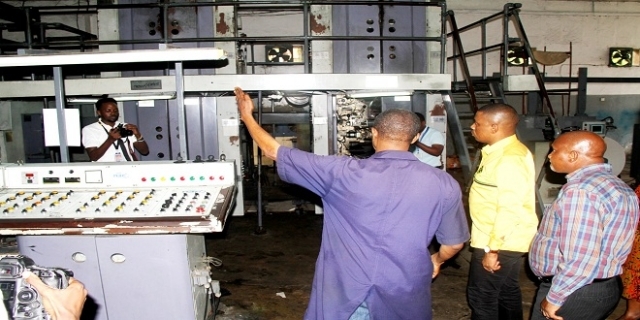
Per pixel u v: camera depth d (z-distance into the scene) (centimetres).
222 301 322
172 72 462
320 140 484
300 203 590
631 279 251
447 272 373
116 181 248
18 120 466
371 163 161
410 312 162
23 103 471
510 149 210
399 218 156
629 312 257
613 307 174
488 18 518
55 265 216
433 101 489
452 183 163
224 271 381
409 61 484
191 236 232
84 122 520
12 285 96
